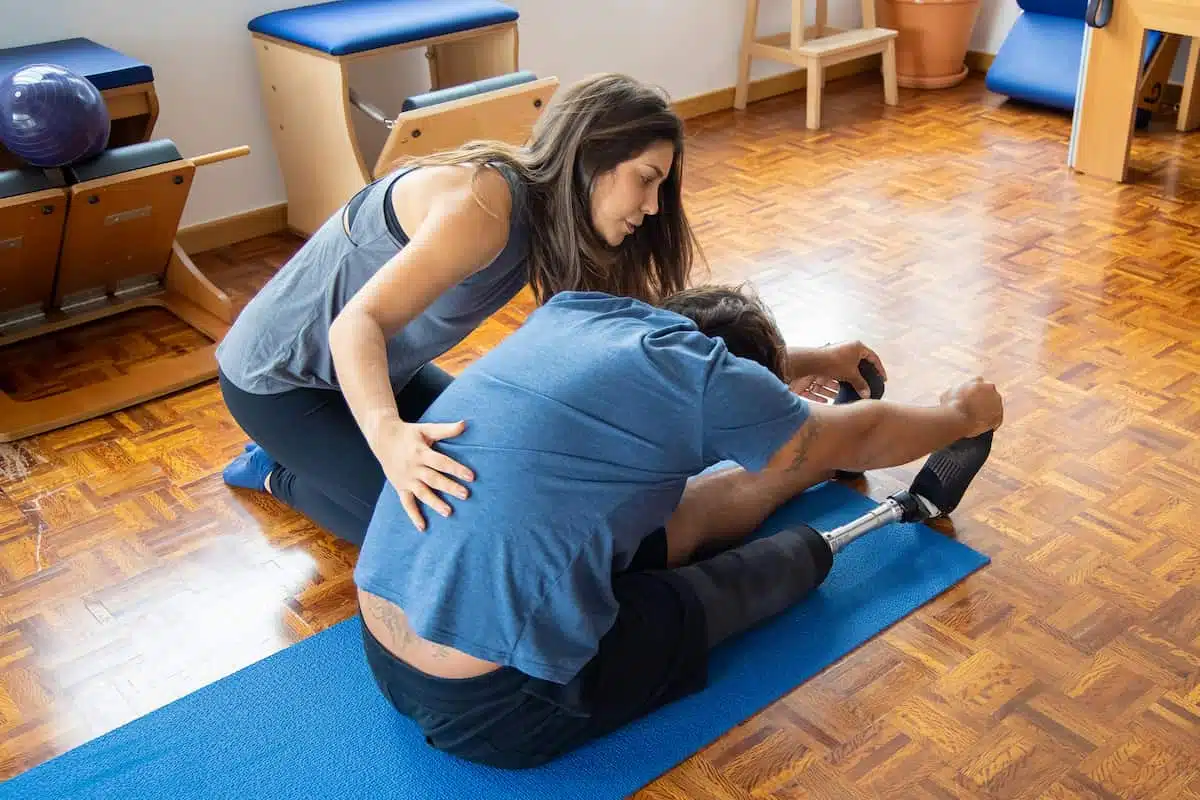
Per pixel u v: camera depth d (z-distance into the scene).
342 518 2.02
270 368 1.83
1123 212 3.44
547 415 1.40
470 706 1.52
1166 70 3.98
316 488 2.03
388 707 1.74
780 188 3.70
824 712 1.72
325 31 3.05
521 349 1.47
